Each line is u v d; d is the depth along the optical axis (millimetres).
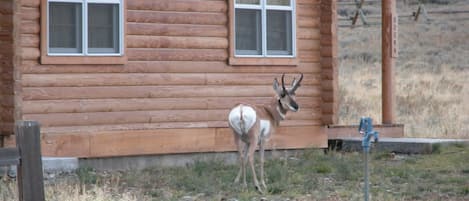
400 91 58938
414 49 80750
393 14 31422
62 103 24266
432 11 92750
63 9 24344
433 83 62875
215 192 20859
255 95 27469
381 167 25312
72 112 24406
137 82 25406
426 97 55125
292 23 28156
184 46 26203
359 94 56031
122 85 25203
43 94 23984
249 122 21531
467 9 92812
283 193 20969
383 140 29484
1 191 19422
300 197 20438
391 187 22094
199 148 26453
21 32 23594
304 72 28594
